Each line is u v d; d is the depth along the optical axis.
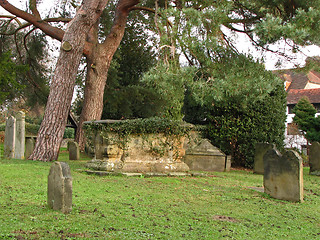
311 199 7.90
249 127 14.97
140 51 24.23
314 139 29.64
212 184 9.12
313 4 13.15
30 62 23.48
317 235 5.12
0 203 5.50
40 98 25.12
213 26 12.40
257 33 11.68
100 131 10.11
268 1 13.78
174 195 7.25
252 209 6.48
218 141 15.48
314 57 15.26
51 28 16.17
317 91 41.47
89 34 16.89
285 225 5.53
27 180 7.72
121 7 16.77
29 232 4.15
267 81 12.29
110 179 8.74
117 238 4.16
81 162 12.97
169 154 10.60
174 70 12.27
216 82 11.70
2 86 21.30
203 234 4.64
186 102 16.41
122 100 21.52
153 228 4.72
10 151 13.22
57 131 12.59
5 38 22.61
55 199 5.22
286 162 7.58
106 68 17.16
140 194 7.09
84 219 4.86
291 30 11.04
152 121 10.05
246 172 13.34
